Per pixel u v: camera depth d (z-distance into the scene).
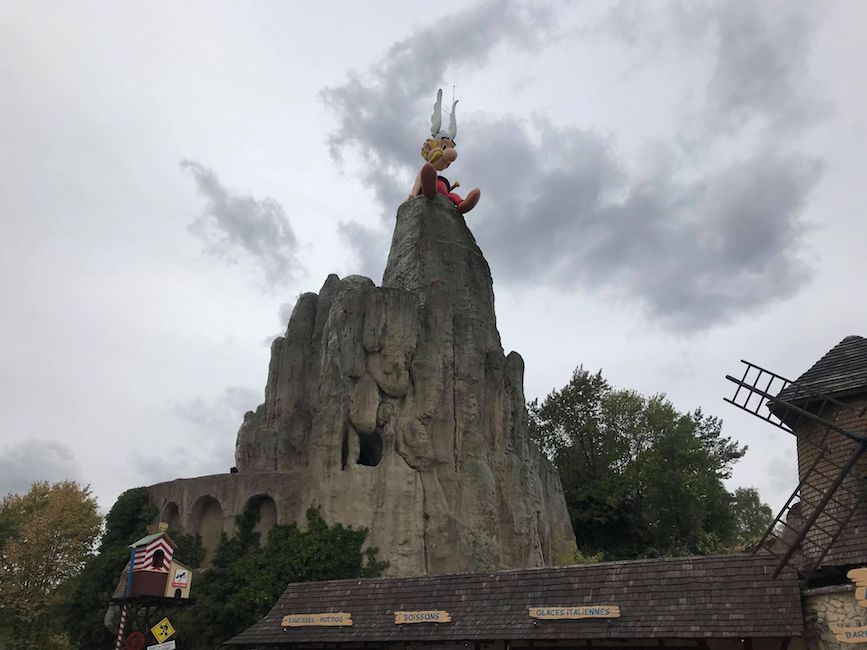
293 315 55.31
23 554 53.06
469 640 22.62
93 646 45.12
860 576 18.38
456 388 51.62
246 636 26.62
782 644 19.70
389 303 50.12
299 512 44.28
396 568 43.53
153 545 25.00
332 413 46.28
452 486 48.03
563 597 22.47
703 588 20.66
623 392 74.69
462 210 60.19
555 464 74.56
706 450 69.06
